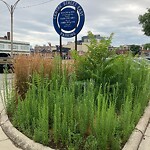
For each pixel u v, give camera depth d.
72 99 4.32
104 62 6.01
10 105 5.30
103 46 6.16
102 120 3.54
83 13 9.95
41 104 4.44
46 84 4.97
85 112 3.89
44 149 3.58
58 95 4.38
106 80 5.68
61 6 10.27
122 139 3.86
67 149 3.59
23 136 4.02
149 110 5.96
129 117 3.94
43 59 5.97
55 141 3.73
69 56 6.85
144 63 6.65
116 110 5.00
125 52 6.67
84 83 5.31
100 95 4.13
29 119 4.32
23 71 5.75
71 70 6.04
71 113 3.99
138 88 5.90
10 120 4.86
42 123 3.75
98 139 3.53
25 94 5.31
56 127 3.75
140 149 3.76
